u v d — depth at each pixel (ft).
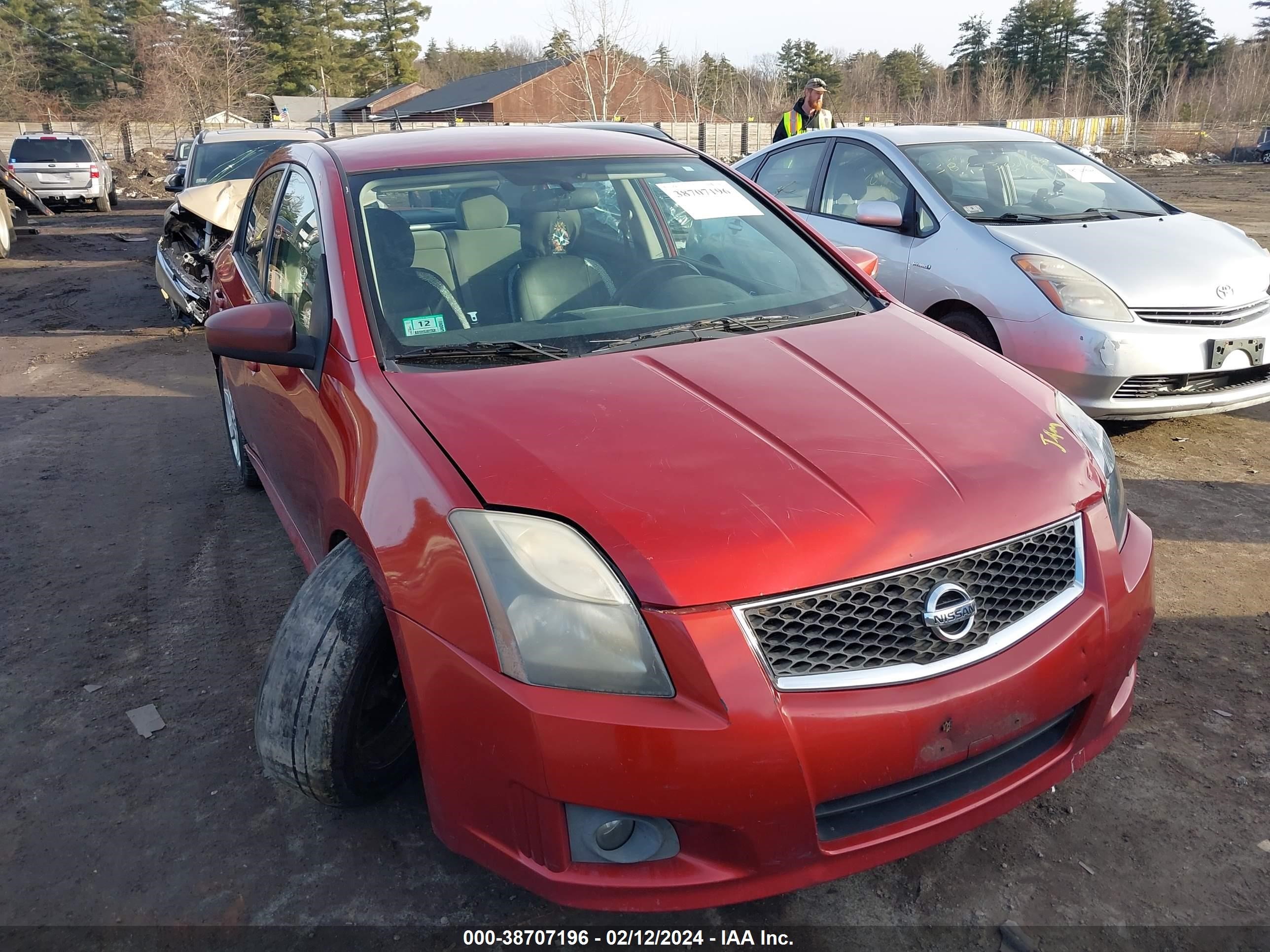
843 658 6.17
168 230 29.37
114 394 22.80
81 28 205.57
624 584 6.07
